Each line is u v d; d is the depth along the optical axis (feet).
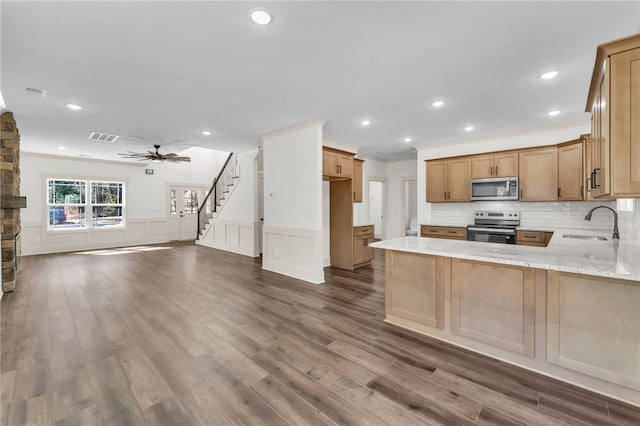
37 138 17.89
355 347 7.91
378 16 6.49
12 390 6.04
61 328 9.03
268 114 13.34
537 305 6.67
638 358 5.55
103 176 25.68
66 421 5.19
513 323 7.00
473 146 17.58
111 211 26.40
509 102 11.64
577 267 5.77
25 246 21.94
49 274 15.79
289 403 5.69
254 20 6.65
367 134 16.99
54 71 9.09
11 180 12.64
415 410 5.48
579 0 5.94
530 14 6.39
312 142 14.23
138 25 6.82
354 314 10.24
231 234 24.02
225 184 27.27
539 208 15.44
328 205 17.83
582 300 6.07
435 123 14.61
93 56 8.23
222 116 13.64
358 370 6.82
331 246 17.98
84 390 6.06
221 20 6.65
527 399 5.79
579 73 9.17
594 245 8.70
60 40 7.42
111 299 11.75
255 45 7.70
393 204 26.63
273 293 12.61
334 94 10.98
